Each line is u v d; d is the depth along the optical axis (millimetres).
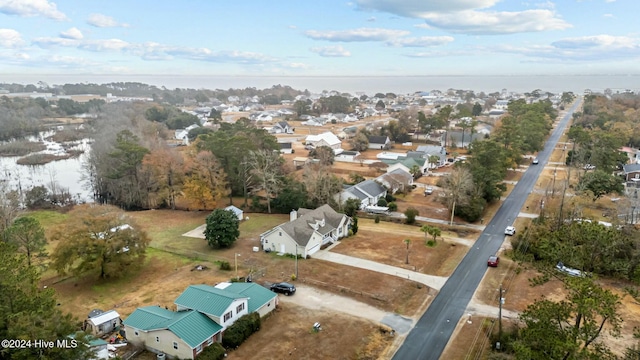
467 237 59844
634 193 64062
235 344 34344
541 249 37438
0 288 24141
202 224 69625
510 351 32969
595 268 41469
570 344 22641
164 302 42469
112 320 37688
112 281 47938
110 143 93188
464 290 44312
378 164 106312
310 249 54344
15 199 72125
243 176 78938
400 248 56250
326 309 40719
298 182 76125
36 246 47562
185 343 31922
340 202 71188
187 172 78312
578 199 68188
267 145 94875
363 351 33969
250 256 54469
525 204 73562
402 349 34250
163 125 162375
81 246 46188
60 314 25172
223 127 118688
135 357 33625
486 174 72125
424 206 75188
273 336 36062
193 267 51438
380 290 44250
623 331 35812
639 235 45656
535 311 26312
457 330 36938
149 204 83375
